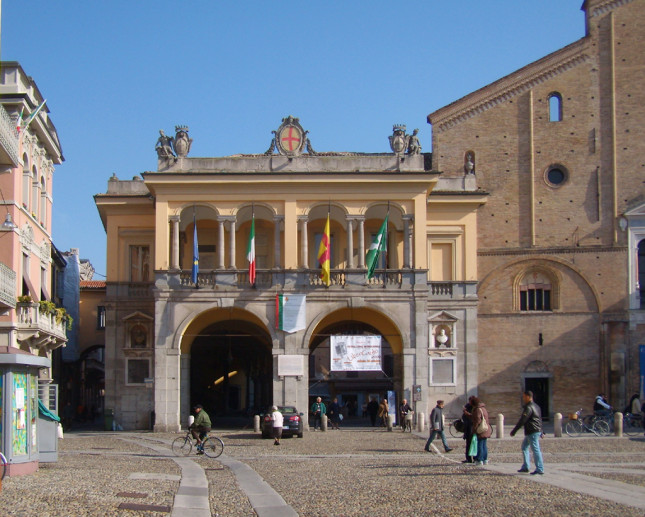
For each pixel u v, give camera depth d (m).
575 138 57.38
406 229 51.19
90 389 84.88
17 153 37.41
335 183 51.12
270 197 51.31
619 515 17.59
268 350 61.47
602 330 56.12
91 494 20.12
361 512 18.58
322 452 35.72
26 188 40.84
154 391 49.81
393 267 55.34
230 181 50.88
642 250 56.94
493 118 57.97
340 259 56.09
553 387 56.06
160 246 50.62
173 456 33.66
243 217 54.12
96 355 86.31
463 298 54.91
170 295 50.12
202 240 56.03
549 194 57.19
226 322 57.34
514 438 42.06
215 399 71.38
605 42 57.75
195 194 51.19
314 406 51.53
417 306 50.34
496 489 21.12
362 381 72.81
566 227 56.94
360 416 72.62
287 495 21.53
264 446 39.03
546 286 57.00
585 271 56.53
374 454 34.47
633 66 57.44
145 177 50.62
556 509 18.31
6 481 21.94
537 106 57.78
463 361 54.38
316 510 19.05
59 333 43.62
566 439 41.16
